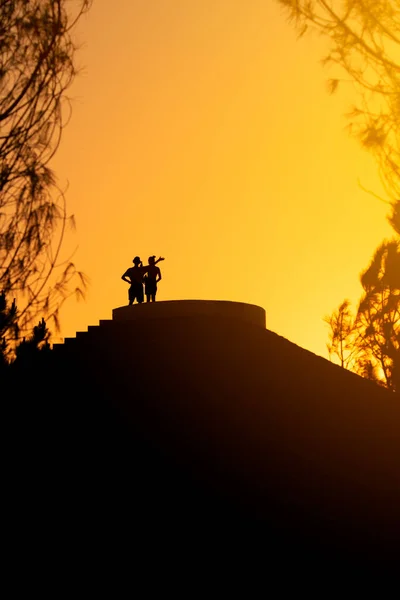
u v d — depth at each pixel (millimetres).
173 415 40312
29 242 17844
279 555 27484
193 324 51750
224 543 28203
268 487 33000
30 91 18688
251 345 49875
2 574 25359
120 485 32750
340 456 36312
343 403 42875
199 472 34156
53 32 19000
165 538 28406
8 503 30781
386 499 32031
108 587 24734
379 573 26375
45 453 35219
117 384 43750
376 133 20656
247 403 42125
